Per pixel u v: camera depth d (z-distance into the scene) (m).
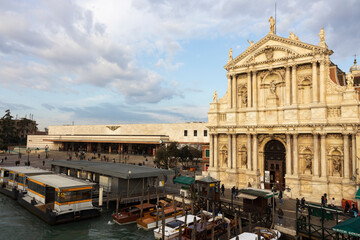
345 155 40.31
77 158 105.56
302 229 31.03
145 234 35.31
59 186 39.69
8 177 63.16
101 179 53.31
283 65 47.28
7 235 34.38
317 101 43.66
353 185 39.12
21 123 174.25
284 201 42.59
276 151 48.50
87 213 40.31
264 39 49.56
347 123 39.94
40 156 113.62
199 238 30.42
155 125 112.94
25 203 45.88
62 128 151.38
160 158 73.62
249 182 47.75
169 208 41.28
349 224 24.41
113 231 36.22
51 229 36.47
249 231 30.45
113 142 115.06
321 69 43.47
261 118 49.88
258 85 51.06
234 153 52.19
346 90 41.12
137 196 46.28
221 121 55.41
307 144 44.53
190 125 102.94
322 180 41.75
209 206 39.88
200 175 64.19
